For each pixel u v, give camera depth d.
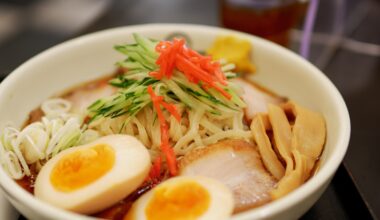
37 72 0.35
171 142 0.31
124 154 0.26
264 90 0.37
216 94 0.30
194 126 0.30
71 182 0.25
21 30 0.59
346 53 0.49
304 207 0.24
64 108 0.35
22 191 0.24
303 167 0.28
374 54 0.49
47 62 0.35
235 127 0.31
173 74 0.30
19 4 0.65
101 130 0.31
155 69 0.31
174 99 0.31
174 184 0.24
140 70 0.32
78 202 0.24
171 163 0.28
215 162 0.28
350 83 0.44
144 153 0.26
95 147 0.27
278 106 0.33
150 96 0.30
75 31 0.53
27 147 0.29
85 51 0.38
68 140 0.29
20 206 0.24
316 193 0.24
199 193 0.24
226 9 0.43
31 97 0.34
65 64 0.37
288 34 0.45
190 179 0.25
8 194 0.24
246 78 0.38
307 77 0.34
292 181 0.27
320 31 0.50
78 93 0.36
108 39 0.38
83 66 0.38
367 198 0.34
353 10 0.55
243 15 0.42
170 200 0.24
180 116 0.30
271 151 0.29
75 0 0.66
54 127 0.30
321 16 0.51
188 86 0.30
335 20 0.50
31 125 0.30
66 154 0.27
